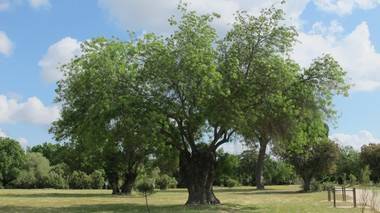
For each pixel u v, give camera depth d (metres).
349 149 90.25
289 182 110.56
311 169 64.69
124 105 32.44
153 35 34.12
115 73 33.31
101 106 32.03
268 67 33.19
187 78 32.69
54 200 45.06
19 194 59.59
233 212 30.80
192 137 36.72
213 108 32.66
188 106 34.53
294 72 34.38
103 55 33.41
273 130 35.72
